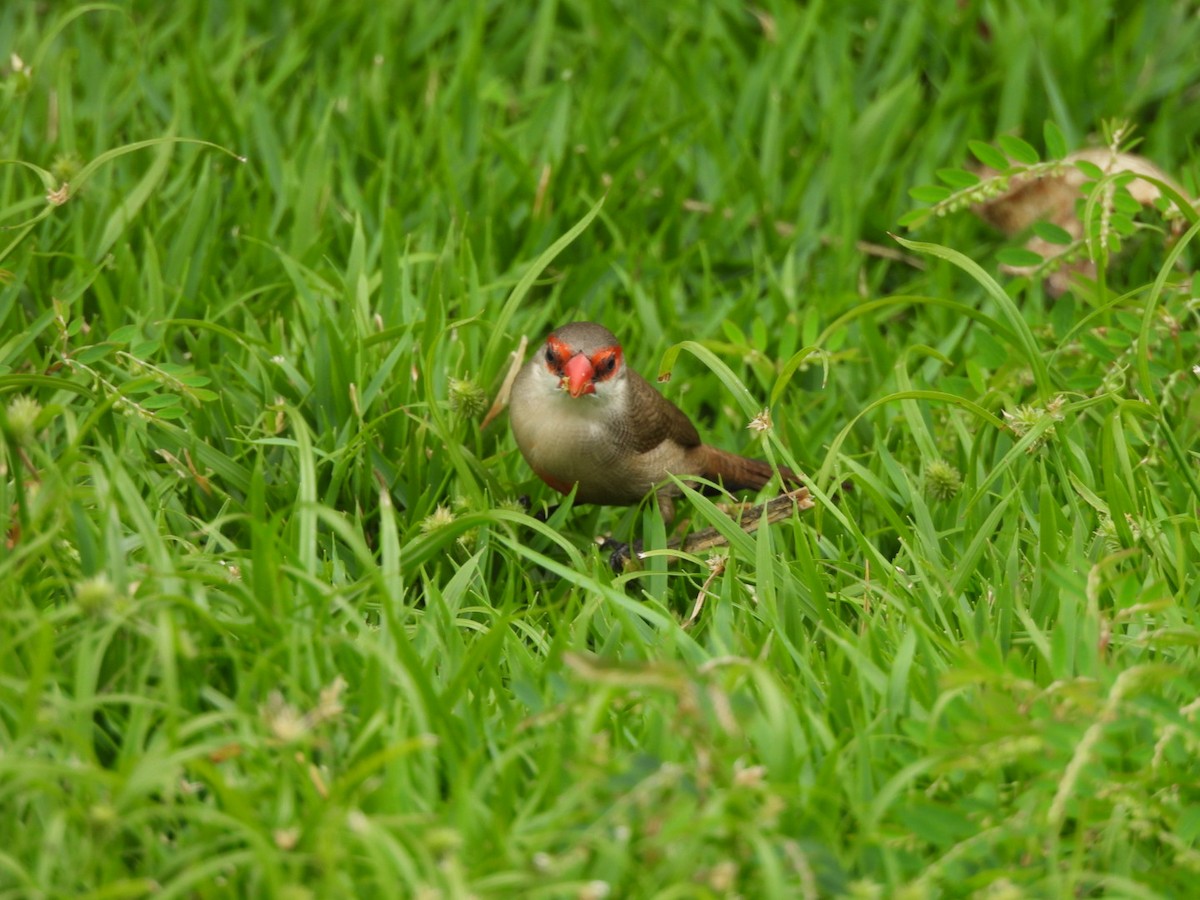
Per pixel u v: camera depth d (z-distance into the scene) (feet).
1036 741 19.02
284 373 30.91
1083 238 31.73
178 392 28.76
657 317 36.60
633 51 47.42
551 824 18.03
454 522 24.75
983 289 38.73
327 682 21.50
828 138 43.01
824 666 24.04
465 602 27.02
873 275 40.09
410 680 20.27
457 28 48.60
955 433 31.48
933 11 46.88
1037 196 38.68
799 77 46.55
